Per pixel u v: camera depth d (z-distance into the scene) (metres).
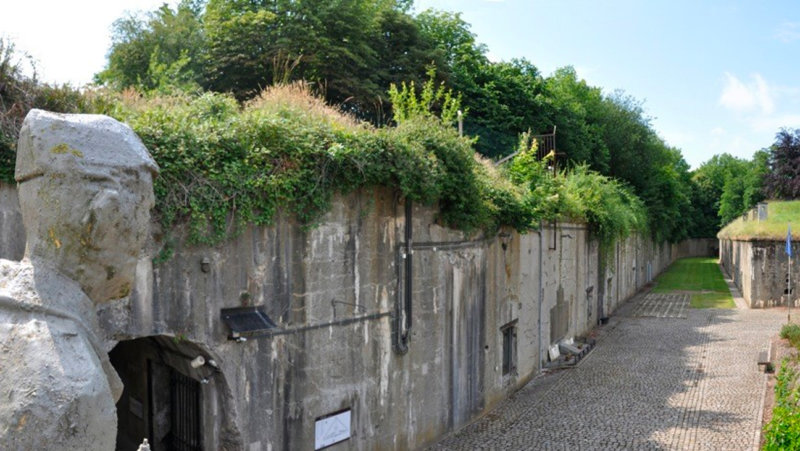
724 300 33.94
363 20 27.03
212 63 25.58
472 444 12.48
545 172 20.78
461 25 34.19
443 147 11.74
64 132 2.81
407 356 11.58
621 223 28.11
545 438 12.77
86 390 2.43
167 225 7.38
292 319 9.08
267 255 8.69
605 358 20.34
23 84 7.31
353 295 10.19
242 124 8.54
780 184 51.31
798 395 11.64
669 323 26.94
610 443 12.38
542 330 19.08
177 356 8.70
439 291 12.52
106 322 6.88
